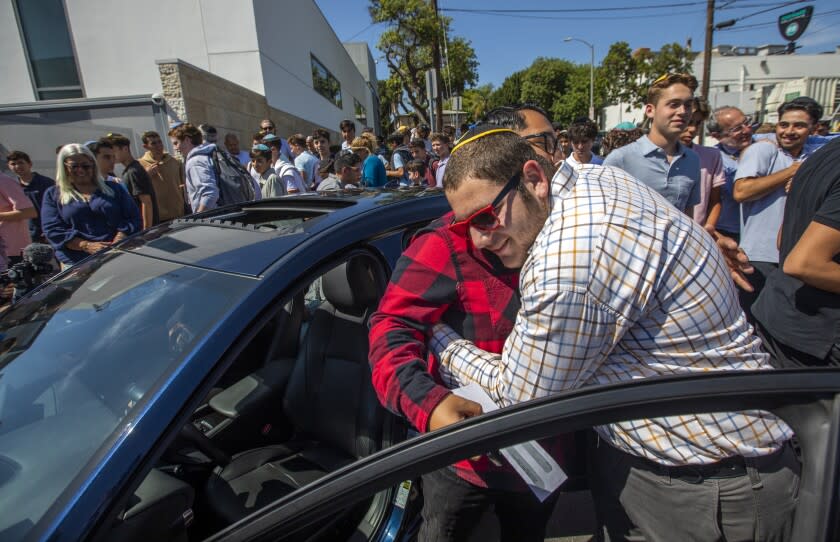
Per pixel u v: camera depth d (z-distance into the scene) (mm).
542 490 941
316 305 2236
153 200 4113
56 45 8922
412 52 22547
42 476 915
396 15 21281
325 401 1662
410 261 1123
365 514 1445
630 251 797
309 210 1734
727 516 894
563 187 926
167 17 9266
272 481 1514
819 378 655
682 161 2654
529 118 1298
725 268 899
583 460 1248
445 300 1088
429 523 1296
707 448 867
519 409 699
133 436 913
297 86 13594
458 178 931
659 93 2549
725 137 3379
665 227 829
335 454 1626
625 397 679
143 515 1002
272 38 11039
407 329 1092
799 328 1756
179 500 1076
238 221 1845
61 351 1234
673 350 856
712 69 33812
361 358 1594
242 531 727
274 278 1199
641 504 979
